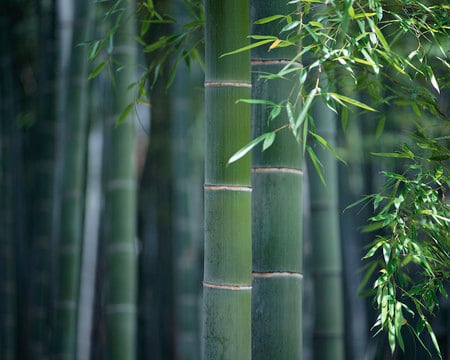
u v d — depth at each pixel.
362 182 6.28
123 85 5.77
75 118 6.58
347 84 3.86
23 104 8.27
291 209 3.06
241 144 2.92
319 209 5.29
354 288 6.32
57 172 7.18
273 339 3.03
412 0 3.12
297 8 3.09
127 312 5.89
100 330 9.00
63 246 6.57
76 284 6.64
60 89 7.00
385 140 5.01
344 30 2.63
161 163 8.31
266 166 3.07
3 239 7.85
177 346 7.57
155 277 8.90
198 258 8.88
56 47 6.97
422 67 3.13
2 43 7.63
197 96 7.99
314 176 5.31
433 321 5.04
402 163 4.91
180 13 6.21
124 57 5.72
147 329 8.88
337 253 5.29
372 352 5.74
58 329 6.56
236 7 2.94
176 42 3.99
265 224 3.06
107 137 7.17
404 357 4.86
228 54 2.86
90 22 6.46
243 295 2.90
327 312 5.25
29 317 7.84
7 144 7.77
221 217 2.91
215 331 2.90
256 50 3.13
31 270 7.48
